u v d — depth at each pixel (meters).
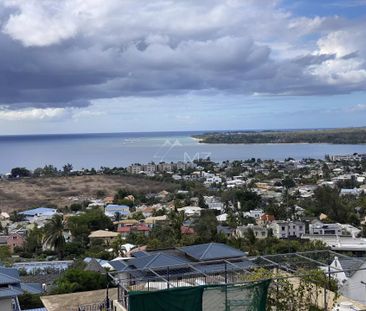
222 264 18.05
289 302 14.83
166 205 108.12
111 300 17.97
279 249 47.78
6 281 20.92
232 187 133.00
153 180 156.38
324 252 20.28
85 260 47.97
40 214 99.38
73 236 74.56
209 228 69.69
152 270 15.66
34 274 41.44
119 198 117.88
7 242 72.44
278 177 158.00
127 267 17.69
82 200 120.31
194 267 16.58
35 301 23.27
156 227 74.12
